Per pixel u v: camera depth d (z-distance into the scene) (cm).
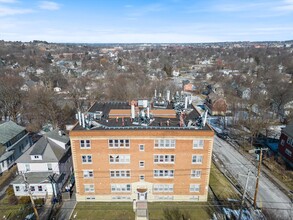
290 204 3878
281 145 5469
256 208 3753
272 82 11712
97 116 4116
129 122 3922
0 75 10494
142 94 10088
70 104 8544
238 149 6009
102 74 15438
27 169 4262
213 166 5100
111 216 3575
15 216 3566
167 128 3622
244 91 10906
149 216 3566
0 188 4303
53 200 3919
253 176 4716
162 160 3684
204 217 3553
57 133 4928
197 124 3866
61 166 4406
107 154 3631
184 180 3791
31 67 17875
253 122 6588
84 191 3875
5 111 7800
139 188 3844
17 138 5434
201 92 13212
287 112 8312
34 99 7888
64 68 18588
